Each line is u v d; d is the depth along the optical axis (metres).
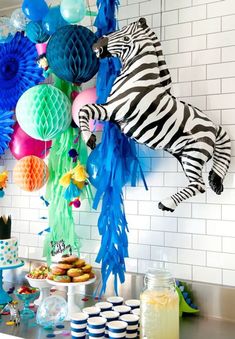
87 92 1.78
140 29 1.59
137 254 1.89
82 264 1.68
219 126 1.67
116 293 1.74
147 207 1.88
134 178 1.77
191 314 1.71
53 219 1.90
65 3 1.65
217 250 1.72
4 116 1.97
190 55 1.82
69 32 1.64
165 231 1.83
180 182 1.81
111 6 1.77
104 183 1.72
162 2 1.90
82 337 1.38
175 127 1.56
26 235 2.25
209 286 1.69
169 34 1.87
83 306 1.79
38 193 2.22
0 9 2.37
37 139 1.88
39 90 1.72
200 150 1.58
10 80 2.03
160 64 1.60
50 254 1.92
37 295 1.75
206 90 1.78
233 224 1.69
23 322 1.61
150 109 1.52
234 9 1.74
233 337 1.48
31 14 1.75
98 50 1.60
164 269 1.69
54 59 1.65
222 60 1.75
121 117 1.55
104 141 1.72
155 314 1.31
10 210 2.31
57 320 1.57
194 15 1.82
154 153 1.88
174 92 1.84
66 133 1.88
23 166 1.79
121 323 1.36
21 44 2.03
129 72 1.55
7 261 1.75
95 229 2.01
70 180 1.72
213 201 1.73
